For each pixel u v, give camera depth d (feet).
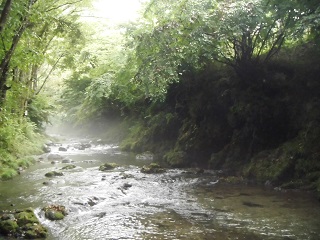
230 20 34.65
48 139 87.04
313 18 30.07
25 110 70.33
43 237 22.71
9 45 29.43
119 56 55.31
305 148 36.19
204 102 50.47
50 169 46.70
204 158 48.85
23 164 47.91
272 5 34.71
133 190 35.01
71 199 30.14
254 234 22.41
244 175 40.34
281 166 36.88
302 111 39.58
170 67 35.01
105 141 83.61
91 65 78.59
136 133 70.74
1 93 34.73
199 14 33.14
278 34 40.50
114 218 26.30
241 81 44.70
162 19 34.12
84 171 45.16
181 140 53.21
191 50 36.60
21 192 33.58
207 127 49.67
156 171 44.47
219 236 22.21
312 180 33.83
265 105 42.01
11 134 50.06
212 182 38.50
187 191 34.65
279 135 41.47
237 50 42.29
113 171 45.47
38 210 27.20
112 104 89.66
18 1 27.76
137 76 38.70
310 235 21.98
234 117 44.98
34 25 41.55
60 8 61.62
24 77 63.52
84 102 98.89
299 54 42.73
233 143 45.14
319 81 39.06
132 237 22.40
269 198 31.27
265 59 42.16
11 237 22.56
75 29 55.16
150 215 26.94
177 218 26.09
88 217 26.55
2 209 27.71
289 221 24.68
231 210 27.81
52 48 73.36
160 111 65.87
